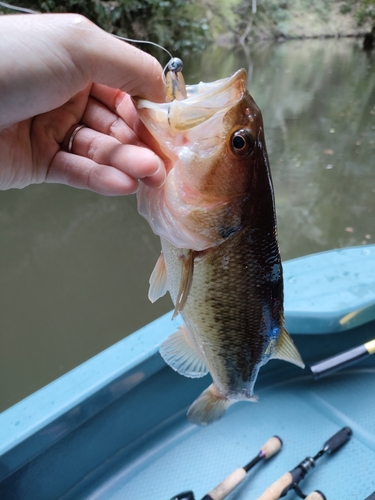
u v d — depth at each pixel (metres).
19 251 1.05
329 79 2.56
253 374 0.31
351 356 0.42
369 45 3.86
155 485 0.42
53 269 0.99
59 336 0.83
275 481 0.40
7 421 0.36
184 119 0.24
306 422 0.46
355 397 0.48
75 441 0.40
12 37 0.22
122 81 0.24
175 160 0.25
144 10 2.50
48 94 0.23
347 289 0.47
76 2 2.00
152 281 0.31
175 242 0.26
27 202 1.24
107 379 0.39
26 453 0.35
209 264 0.27
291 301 0.46
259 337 0.30
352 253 0.53
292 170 1.48
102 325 0.85
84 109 0.29
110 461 0.43
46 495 0.39
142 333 0.44
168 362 0.32
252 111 0.25
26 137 0.29
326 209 1.27
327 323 0.44
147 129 0.26
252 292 0.28
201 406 0.34
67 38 0.22
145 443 0.45
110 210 1.21
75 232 1.12
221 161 0.25
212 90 0.25
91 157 0.28
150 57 0.24
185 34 3.04
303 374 0.51
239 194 0.26
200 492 0.41
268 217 0.27
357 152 1.59
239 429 0.46
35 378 0.75
